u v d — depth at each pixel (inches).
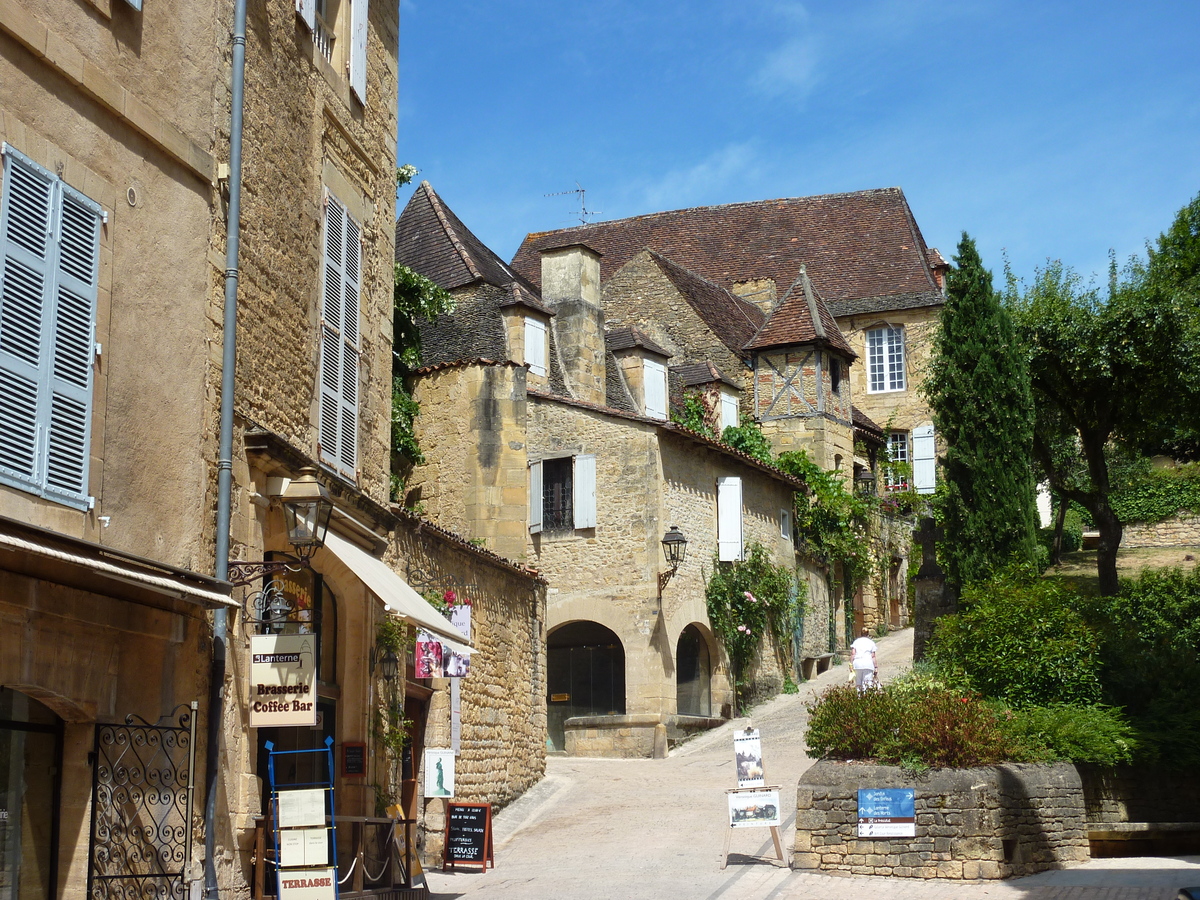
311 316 454.0
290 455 410.6
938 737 515.2
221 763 369.4
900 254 1667.1
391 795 495.5
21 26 300.8
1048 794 523.8
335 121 480.4
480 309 1017.5
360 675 469.7
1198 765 588.4
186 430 363.6
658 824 618.5
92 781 327.3
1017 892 444.8
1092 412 964.6
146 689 345.1
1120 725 587.5
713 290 1544.0
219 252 384.5
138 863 336.8
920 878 482.9
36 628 306.8
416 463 893.8
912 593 1391.5
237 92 395.5
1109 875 484.7
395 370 908.6
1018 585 751.7
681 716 921.5
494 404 888.9
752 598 1018.7
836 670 1168.8
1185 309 922.7
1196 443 1131.9
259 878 382.3
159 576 319.0
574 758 898.1
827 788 502.9
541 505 975.0
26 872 316.2
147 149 354.3
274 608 401.1
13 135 298.5
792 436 1316.4
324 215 466.3
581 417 970.1
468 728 636.7
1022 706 642.2
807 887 466.6
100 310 327.9
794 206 1785.2
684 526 969.5
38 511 298.5
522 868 537.3
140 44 352.8
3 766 309.7
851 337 1624.0
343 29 495.8
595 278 1098.7
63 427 309.6
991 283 936.9
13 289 293.9
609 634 949.2
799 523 1194.6
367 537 481.1
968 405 915.4
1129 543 1369.3
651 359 1169.4
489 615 682.2
